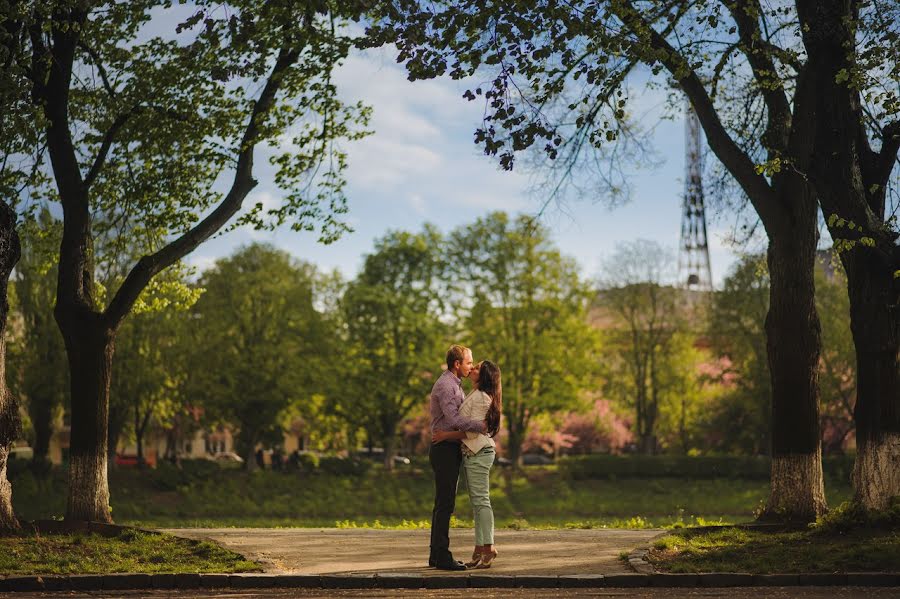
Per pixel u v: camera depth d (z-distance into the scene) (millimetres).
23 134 14305
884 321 12984
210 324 50250
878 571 9898
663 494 46500
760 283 48344
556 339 50531
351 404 50125
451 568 10398
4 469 13039
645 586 9766
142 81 15328
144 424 49688
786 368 13797
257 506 43938
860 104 13430
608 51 11750
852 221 12680
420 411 53219
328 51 15328
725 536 12750
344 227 17109
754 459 48188
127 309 14445
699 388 55125
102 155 14891
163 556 11023
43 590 9516
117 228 17250
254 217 16828
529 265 50281
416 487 48375
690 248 47406
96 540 12258
